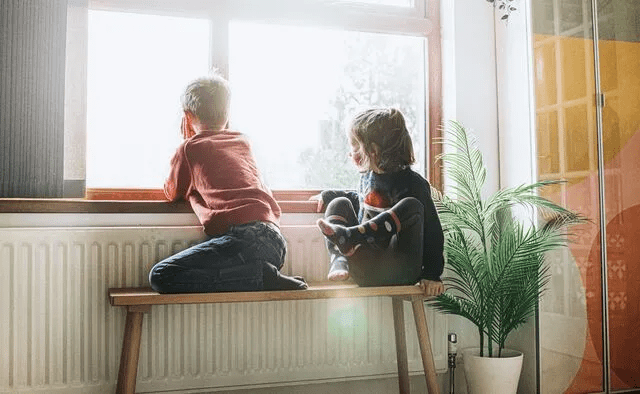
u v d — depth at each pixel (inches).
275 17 114.5
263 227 91.6
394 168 100.0
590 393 114.6
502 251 105.0
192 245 101.6
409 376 114.8
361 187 105.0
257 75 115.0
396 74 123.9
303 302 107.7
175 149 101.7
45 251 94.3
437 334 114.7
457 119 120.6
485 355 112.0
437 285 97.3
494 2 123.6
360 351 110.7
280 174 115.6
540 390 111.3
